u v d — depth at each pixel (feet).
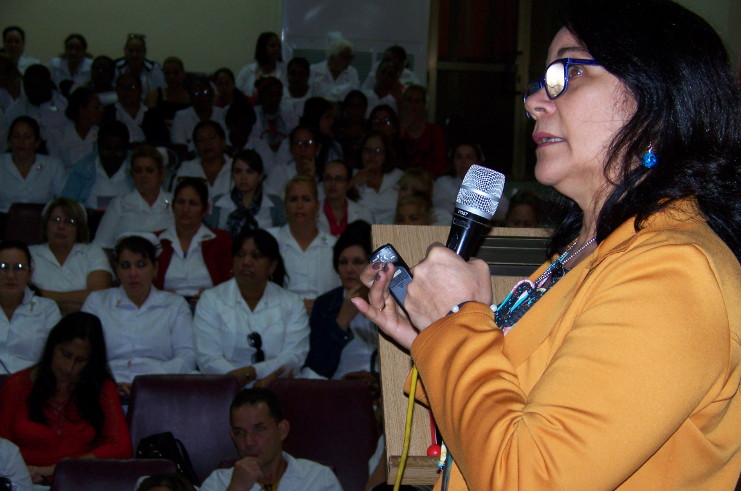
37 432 9.91
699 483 2.49
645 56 2.71
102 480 8.36
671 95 2.71
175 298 12.65
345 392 10.25
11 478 9.17
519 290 3.25
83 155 20.65
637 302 2.35
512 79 28.04
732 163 2.70
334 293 12.70
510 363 2.64
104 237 16.07
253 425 9.14
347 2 26.89
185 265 14.53
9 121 21.83
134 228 16.03
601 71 2.82
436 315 2.91
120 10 28.96
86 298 12.84
